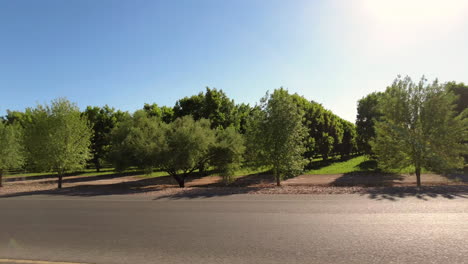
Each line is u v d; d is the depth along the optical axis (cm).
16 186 2373
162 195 1401
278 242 600
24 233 754
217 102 3641
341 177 2366
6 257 567
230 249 569
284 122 1773
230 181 2166
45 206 1197
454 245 545
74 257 555
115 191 1677
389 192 1177
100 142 4194
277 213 879
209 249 573
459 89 2884
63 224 844
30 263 531
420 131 1577
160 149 1877
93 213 1001
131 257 544
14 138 2644
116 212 1004
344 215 813
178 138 1941
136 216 920
